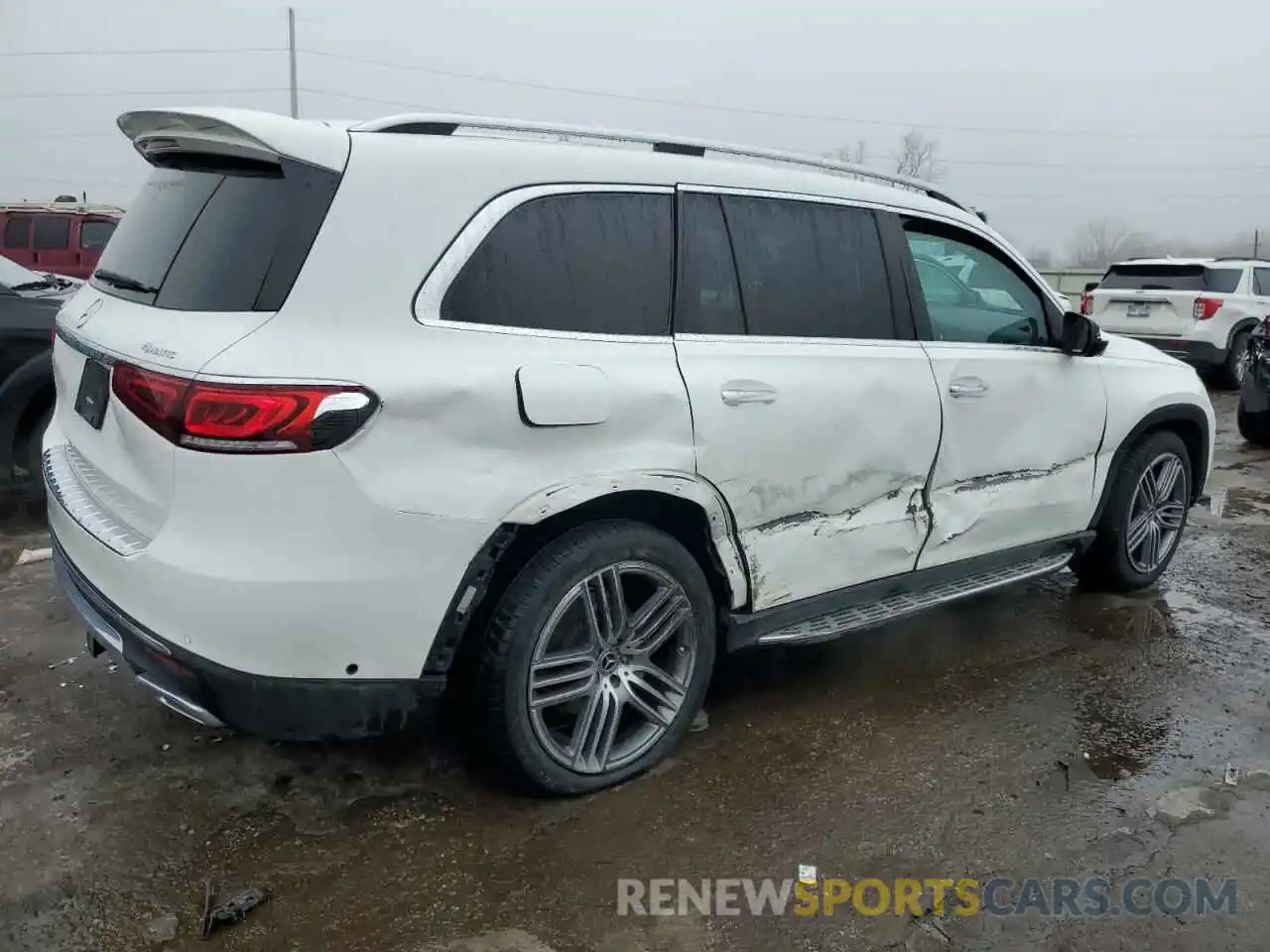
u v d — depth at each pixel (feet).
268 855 8.98
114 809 9.55
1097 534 15.69
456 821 9.56
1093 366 14.66
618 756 10.23
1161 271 43.75
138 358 8.54
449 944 7.98
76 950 7.79
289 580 7.98
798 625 11.56
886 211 12.29
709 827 9.61
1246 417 29.60
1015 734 11.60
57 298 18.45
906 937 8.22
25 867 8.69
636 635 10.10
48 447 11.11
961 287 13.25
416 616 8.48
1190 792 10.46
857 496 11.64
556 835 9.40
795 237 11.30
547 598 9.25
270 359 7.92
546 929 8.18
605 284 9.70
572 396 9.05
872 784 10.44
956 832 9.66
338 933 8.06
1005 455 13.37
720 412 10.13
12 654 12.70
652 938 8.12
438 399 8.35
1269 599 16.28
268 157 8.55
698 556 10.77
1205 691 12.84
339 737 8.58
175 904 8.32
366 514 8.13
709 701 12.26
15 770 10.16
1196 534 20.07
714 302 10.50
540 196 9.35
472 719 9.41
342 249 8.31
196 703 8.41
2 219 49.11
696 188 10.52
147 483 8.54
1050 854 9.37
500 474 8.71
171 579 8.11
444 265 8.69
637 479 9.52
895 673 13.21
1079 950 8.13
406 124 9.00
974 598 16.19
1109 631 14.83
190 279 8.81
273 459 7.87
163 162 10.26
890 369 11.82
